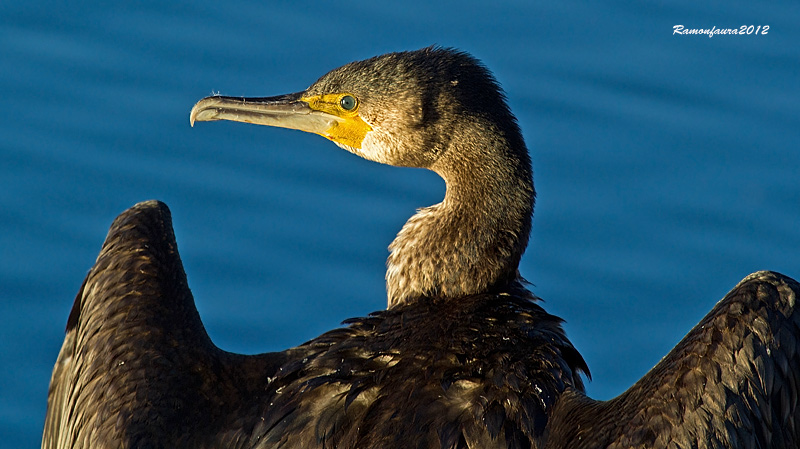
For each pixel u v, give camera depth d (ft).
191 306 35.35
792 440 28.35
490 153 37.91
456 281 37.47
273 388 33.24
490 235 37.65
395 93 38.78
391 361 32.68
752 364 27.63
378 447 29.63
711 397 27.32
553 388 31.63
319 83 40.78
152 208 38.14
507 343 33.27
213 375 33.35
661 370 28.48
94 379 32.99
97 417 31.86
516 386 31.12
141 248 36.06
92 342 34.01
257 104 41.39
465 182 38.11
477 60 39.40
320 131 40.60
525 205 38.14
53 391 38.60
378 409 30.71
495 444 29.73
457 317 34.83
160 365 32.81
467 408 30.42
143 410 31.63
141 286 34.86
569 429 29.35
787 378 28.09
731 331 28.04
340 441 30.45
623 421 28.02
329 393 31.83
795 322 28.50
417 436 29.76
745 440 27.07
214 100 41.73
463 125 38.06
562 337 34.55
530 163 38.86
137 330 33.53
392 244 39.52
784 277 29.48
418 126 38.47
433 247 37.76
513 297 36.60
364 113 39.63
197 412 32.30
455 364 32.01
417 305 36.58
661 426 27.30
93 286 35.91
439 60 39.04
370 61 40.04
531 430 30.17
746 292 28.81
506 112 38.65
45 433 38.93
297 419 31.48
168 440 31.35
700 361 27.84
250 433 32.22
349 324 36.14
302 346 35.70
